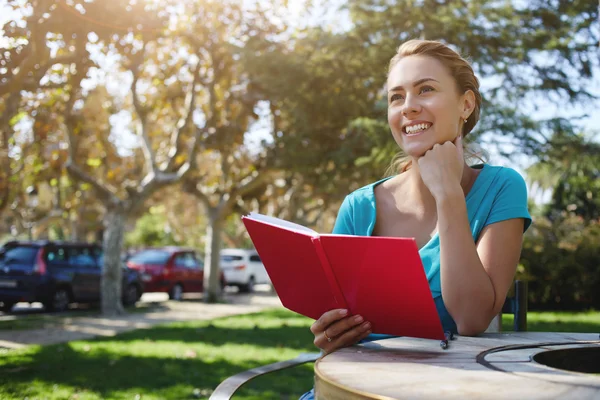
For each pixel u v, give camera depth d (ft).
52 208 102.17
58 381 20.59
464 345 5.09
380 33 44.29
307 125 48.24
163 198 100.07
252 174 64.80
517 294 7.69
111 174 58.39
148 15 35.24
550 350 4.79
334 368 4.09
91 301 52.42
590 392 3.36
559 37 42.27
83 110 54.70
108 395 18.61
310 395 6.15
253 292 88.33
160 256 66.74
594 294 51.60
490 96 42.96
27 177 61.00
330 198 71.15
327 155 47.60
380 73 45.11
